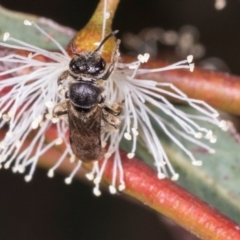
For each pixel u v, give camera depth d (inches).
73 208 6.0
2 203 6.0
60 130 4.5
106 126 4.4
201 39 5.8
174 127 4.6
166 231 5.8
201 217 4.3
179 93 4.5
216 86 4.5
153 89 4.5
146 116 4.5
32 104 4.5
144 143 4.6
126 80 4.5
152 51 5.6
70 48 4.4
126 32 5.7
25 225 6.0
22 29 4.8
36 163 4.7
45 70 4.5
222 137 4.7
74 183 6.0
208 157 4.7
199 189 4.7
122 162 4.4
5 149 4.5
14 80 4.5
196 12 5.8
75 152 4.4
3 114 4.5
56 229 6.0
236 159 4.7
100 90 4.3
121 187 4.4
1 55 4.6
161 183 4.4
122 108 4.5
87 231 6.0
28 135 4.6
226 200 4.6
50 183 6.0
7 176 6.0
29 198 6.0
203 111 4.4
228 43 5.8
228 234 4.2
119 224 6.0
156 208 4.3
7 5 5.8
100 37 4.3
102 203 6.0
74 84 4.3
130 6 5.8
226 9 5.8
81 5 5.9
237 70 5.8
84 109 4.3
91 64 4.3
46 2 5.9
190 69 4.4
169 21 5.8
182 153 4.7
